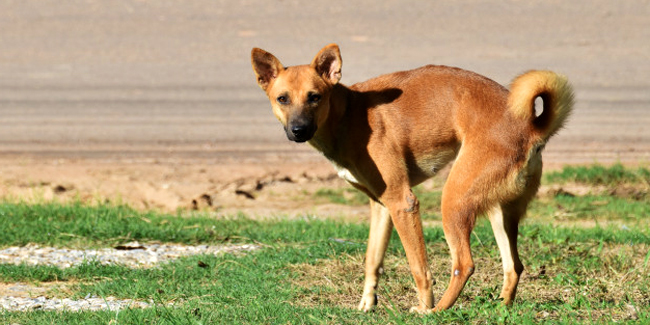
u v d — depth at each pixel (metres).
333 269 16.83
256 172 29.36
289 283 16.03
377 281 14.77
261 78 14.92
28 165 30.91
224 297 14.96
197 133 37.25
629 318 13.06
